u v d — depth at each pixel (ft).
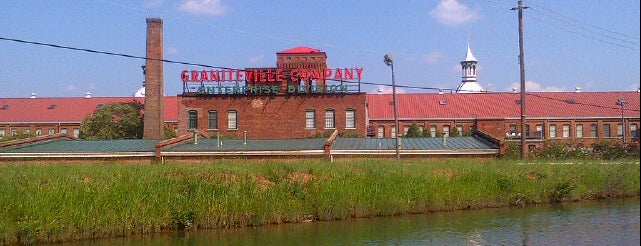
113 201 76.38
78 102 323.37
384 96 310.24
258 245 73.20
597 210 92.27
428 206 95.45
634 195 98.22
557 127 298.35
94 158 149.59
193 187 82.84
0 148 155.02
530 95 307.78
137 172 89.10
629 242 70.44
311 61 258.16
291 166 101.40
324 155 145.07
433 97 308.81
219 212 81.46
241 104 233.96
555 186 103.30
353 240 75.77
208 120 234.58
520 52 140.77
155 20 232.73
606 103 303.27
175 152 147.74
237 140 171.73
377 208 91.50
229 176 89.61
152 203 78.33
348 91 231.71
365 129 232.12
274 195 85.71
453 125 293.23
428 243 74.18
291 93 232.73
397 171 100.01
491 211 96.48
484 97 307.78
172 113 310.86
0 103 322.75
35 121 310.86
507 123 296.51
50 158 149.89
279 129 232.12
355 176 94.84
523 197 101.65
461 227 83.46
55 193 74.08
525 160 129.49
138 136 244.22
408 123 295.07
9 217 69.97
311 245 73.31
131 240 75.05
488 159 138.10
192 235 78.07
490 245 72.74
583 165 113.60
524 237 76.23
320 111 231.91
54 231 71.67
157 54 231.50
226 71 235.61
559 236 75.82
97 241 73.92
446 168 108.06
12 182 77.46
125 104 248.73
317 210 87.76
